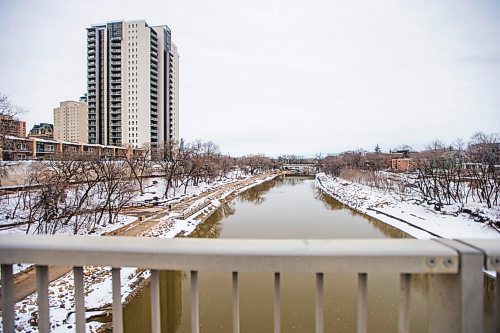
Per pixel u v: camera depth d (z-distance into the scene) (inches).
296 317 356.8
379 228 904.9
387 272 44.5
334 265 44.8
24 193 776.3
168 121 2763.3
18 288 348.8
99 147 1721.2
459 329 44.0
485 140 1235.2
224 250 45.2
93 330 325.4
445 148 1678.2
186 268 45.4
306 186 2353.6
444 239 48.2
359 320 45.6
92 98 2541.8
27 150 1239.5
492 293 62.1
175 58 2950.3
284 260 44.8
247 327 341.4
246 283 427.5
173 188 1496.1
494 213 856.3
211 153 2148.1
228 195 1615.4
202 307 366.9
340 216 1094.4
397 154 3046.3
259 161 3742.6
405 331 45.4
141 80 2501.2
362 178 2039.9
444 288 45.5
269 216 1097.4
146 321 344.5
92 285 401.4
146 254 45.3
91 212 794.8
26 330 271.7
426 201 1163.3
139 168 1481.3
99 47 2516.0
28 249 46.4
